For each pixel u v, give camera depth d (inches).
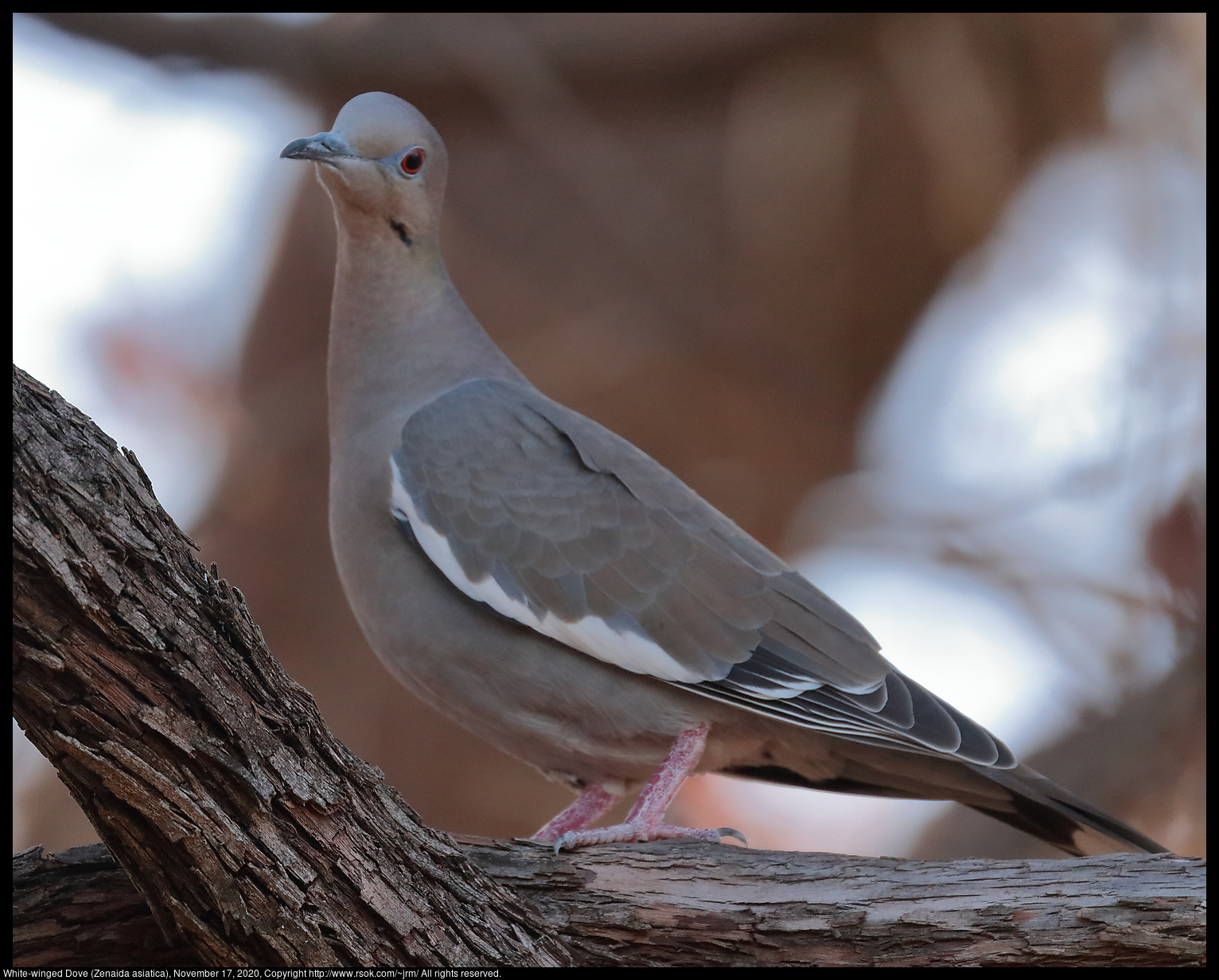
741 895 285.7
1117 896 272.4
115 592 229.8
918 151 669.9
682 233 684.7
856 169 675.4
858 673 341.1
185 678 235.9
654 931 283.4
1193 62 598.5
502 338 677.9
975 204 660.1
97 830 244.7
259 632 246.8
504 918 270.5
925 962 276.1
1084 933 270.4
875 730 331.9
